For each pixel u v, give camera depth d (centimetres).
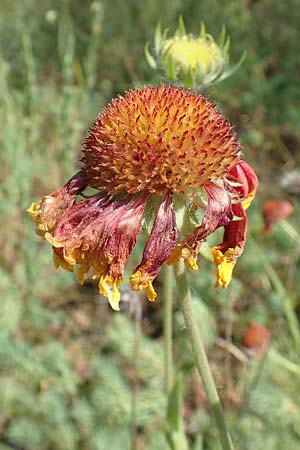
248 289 31
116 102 18
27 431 25
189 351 27
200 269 30
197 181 17
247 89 43
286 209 25
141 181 17
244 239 17
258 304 30
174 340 29
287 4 46
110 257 16
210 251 17
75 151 38
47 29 47
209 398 18
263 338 25
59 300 32
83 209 17
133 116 17
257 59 43
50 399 26
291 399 25
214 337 26
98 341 30
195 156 17
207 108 18
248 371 27
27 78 36
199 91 24
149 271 16
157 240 16
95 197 17
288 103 42
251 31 45
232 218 17
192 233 16
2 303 29
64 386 27
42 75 46
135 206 17
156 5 46
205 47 24
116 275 17
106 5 47
